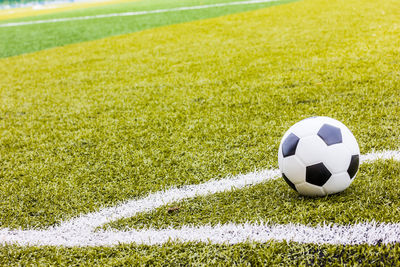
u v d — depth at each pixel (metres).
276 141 2.62
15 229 1.91
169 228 1.79
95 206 2.07
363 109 2.97
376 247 1.48
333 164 1.71
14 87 5.03
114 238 1.77
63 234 1.84
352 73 3.90
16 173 2.56
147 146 2.79
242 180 2.17
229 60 5.18
